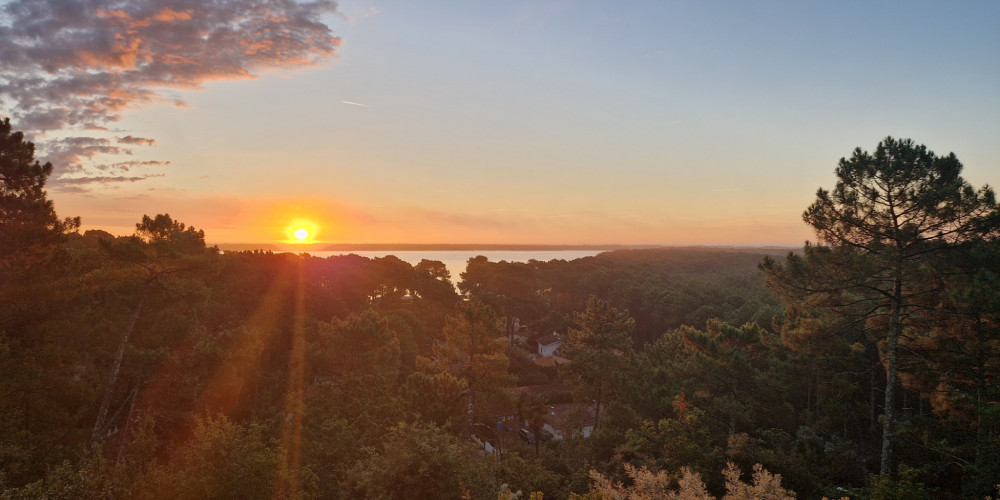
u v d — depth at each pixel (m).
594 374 35.69
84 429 19.00
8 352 15.81
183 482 11.03
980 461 15.20
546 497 20.03
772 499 8.20
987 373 16.83
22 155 17.45
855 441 23.95
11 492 9.66
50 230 18.06
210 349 22.27
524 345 76.75
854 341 27.53
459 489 13.04
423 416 26.20
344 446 19.88
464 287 99.44
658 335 87.06
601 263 132.50
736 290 87.50
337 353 30.28
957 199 16.95
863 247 18.91
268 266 49.59
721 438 23.42
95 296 20.50
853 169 18.86
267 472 11.87
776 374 25.41
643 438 21.33
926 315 18.55
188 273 23.19
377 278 68.62
